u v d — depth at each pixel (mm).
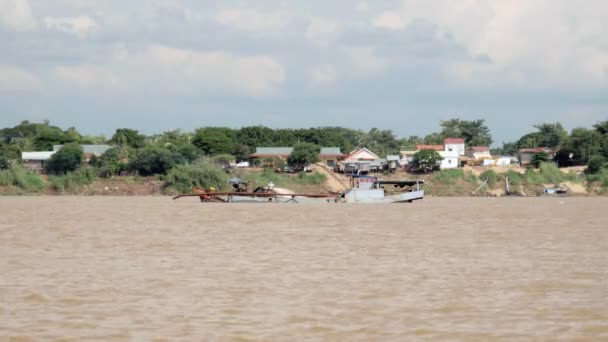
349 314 49844
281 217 140750
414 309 51375
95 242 92875
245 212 157125
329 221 130125
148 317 49000
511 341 43344
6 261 74500
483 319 48562
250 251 83062
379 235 102812
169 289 58531
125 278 63719
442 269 69125
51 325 46938
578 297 55438
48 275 65375
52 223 124375
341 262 73750
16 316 49312
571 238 98500
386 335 44688
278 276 64812
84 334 44844
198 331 45500
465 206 188000
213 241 94250
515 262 74062
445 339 43812
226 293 56875
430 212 158750
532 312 50500
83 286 59844
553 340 43531
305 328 46219
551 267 70500
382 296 55781
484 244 90812
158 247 87188
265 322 47688
